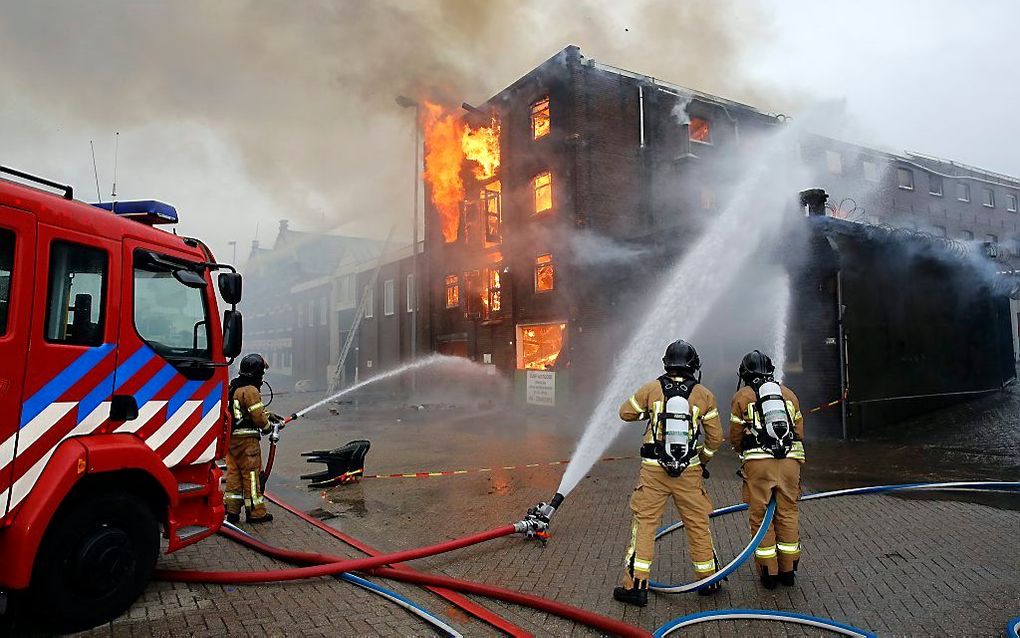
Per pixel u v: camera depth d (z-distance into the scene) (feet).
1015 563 16.07
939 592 14.21
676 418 13.48
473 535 17.84
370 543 18.95
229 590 14.49
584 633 12.43
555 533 19.43
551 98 61.87
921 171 93.86
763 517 14.40
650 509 13.89
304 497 25.05
